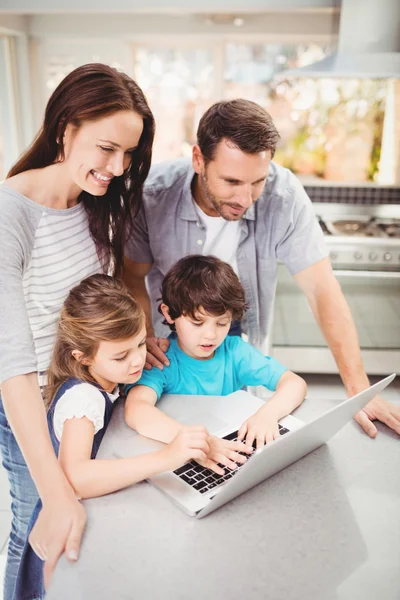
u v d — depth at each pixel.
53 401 1.15
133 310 1.15
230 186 1.30
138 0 3.18
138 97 1.17
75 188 1.26
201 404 1.27
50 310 1.28
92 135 1.12
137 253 1.70
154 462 0.99
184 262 1.36
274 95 3.67
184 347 1.40
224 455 1.06
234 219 1.38
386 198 3.71
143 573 0.81
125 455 1.08
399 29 2.56
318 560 0.85
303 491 1.00
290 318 3.21
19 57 3.63
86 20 3.58
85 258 1.33
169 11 3.23
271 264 1.67
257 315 1.75
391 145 3.61
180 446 0.99
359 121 3.59
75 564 0.83
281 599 0.78
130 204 1.41
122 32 3.59
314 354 3.23
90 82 1.10
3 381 1.00
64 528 0.88
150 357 1.36
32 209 1.19
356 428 1.20
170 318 1.37
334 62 2.54
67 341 1.17
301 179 3.74
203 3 3.18
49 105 1.15
